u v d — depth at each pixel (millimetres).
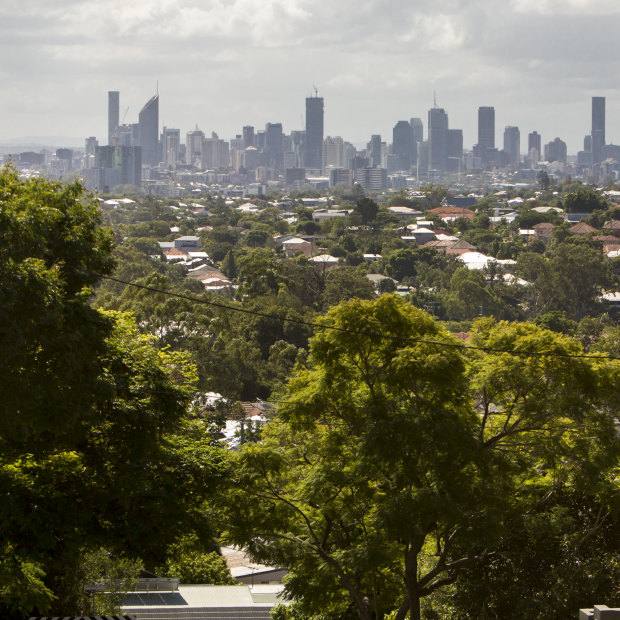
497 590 35781
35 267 24734
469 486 32188
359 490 34531
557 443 33781
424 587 36438
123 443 29781
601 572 34438
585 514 36500
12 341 23469
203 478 31578
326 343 34562
